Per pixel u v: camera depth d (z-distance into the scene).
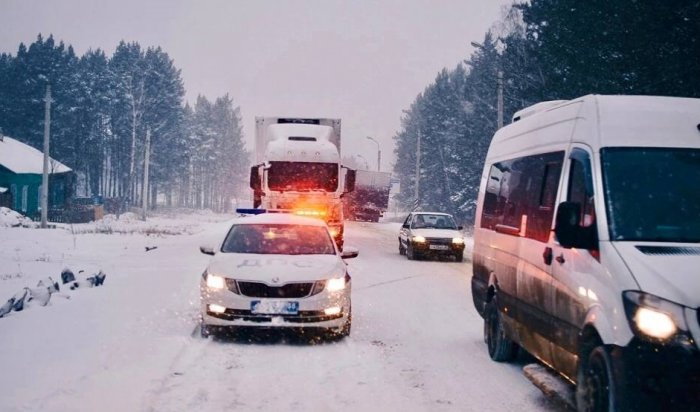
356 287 14.95
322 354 8.19
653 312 4.47
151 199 91.38
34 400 5.82
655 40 24.12
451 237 22.27
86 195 86.00
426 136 83.19
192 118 112.06
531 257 6.58
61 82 84.50
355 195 67.69
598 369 4.96
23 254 20.73
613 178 5.46
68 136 83.69
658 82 24.14
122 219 52.03
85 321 9.45
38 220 46.81
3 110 84.75
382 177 68.12
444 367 7.63
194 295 12.41
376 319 10.81
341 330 9.06
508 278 7.35
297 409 5.97
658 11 23.77
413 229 23.06
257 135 23.53
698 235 5.15
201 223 55.69
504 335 7.71
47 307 10.52
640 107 5.92
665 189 5.42
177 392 6.34
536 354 6.60
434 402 6.25
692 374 4.29
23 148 57.34
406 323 10.51
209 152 113.19
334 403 6.17
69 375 6.64
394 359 7.98
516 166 7.65
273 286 8.75
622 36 25.48
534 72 38.12
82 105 83.56
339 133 23.75
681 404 4.30
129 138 83.25
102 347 7.91
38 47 85.50
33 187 54.19
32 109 82.12
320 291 8.86
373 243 32.12
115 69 89.44
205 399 6.17
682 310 4.41
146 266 17.91
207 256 21.27
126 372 6.89
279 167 21.41
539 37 35.59
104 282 14.00
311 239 10.28
